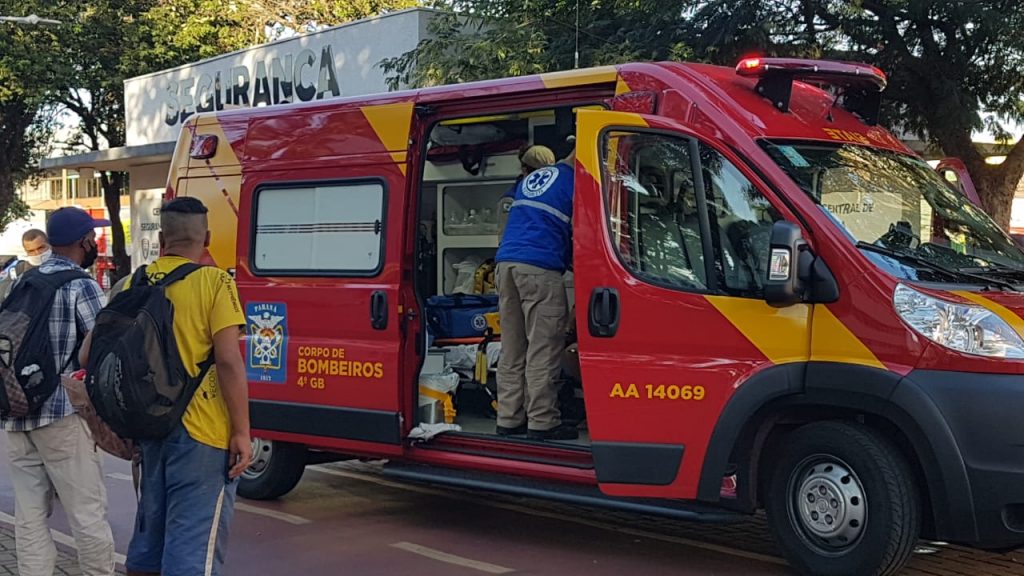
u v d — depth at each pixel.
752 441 5.66
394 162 6.91
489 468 6.52
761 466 5.83
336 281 7.16
